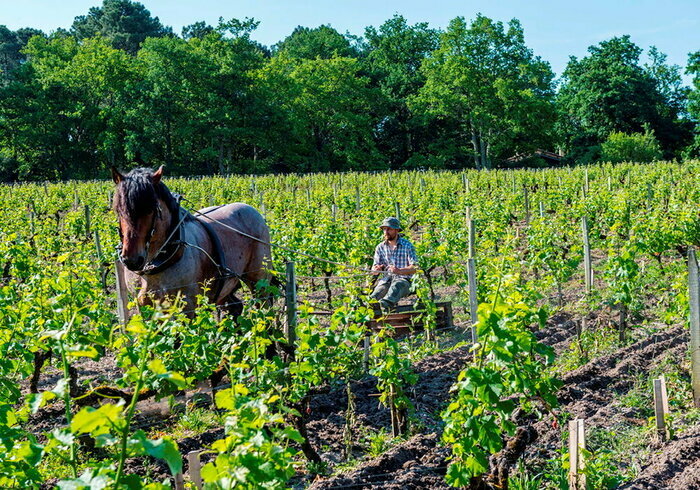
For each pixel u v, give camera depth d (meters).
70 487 2.57
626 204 16.45
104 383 7.33
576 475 4.91
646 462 5.78
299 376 5.97
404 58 75.19
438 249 10.98
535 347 4.92
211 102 59.94
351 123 65.50
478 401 4.51
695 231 13.54
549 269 11.98
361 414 7.03
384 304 9.15
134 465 5.77
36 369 7.54
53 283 6.91
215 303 7.60
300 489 5.59
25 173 62.34
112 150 61.81
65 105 61.09
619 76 69.00
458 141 69.31
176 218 6.76
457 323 10.77
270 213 22.27
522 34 65.31
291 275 7.46
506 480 5.00
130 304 6.54
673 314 9.16
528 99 61.97
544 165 67.62
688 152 62.28
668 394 7.27
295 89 65.38
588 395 7.36
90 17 97.44
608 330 9.77
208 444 6.21
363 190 26.69
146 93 59.22
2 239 12.34
